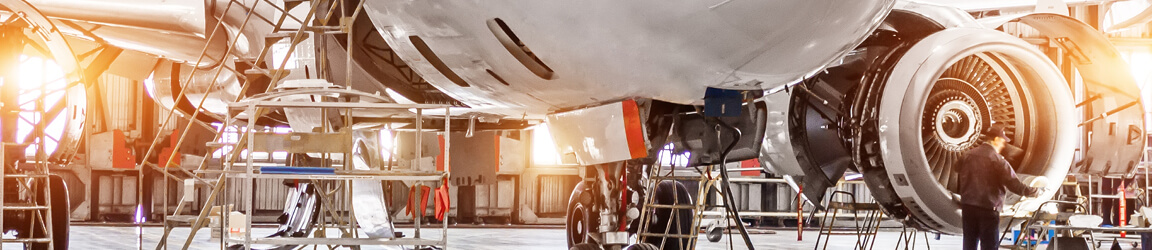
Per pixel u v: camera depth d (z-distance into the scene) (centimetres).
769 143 716
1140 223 810
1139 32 1730
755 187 1711
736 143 620
